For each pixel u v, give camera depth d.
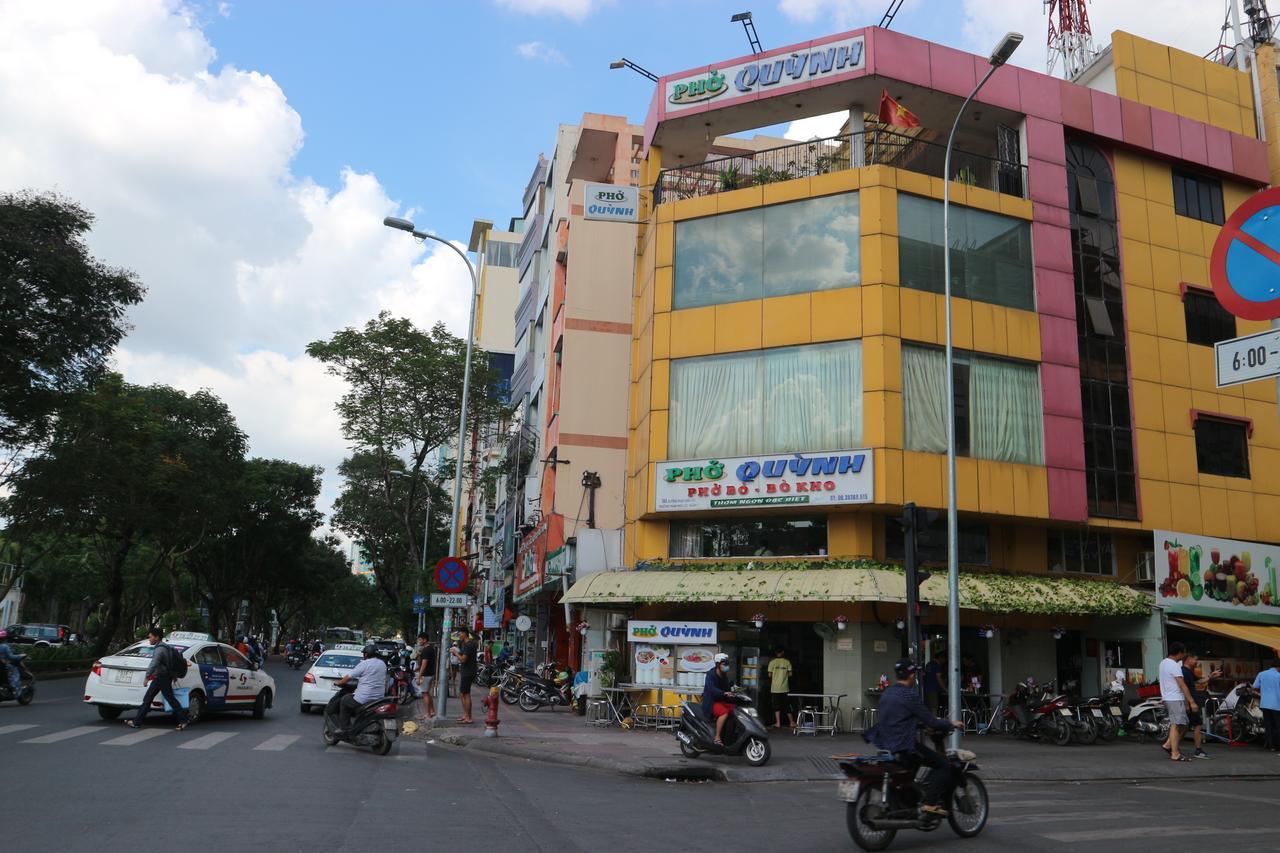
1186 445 23.62
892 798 8.37
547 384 33.34
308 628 96.94
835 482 20.06
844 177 21.69
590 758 14.41
